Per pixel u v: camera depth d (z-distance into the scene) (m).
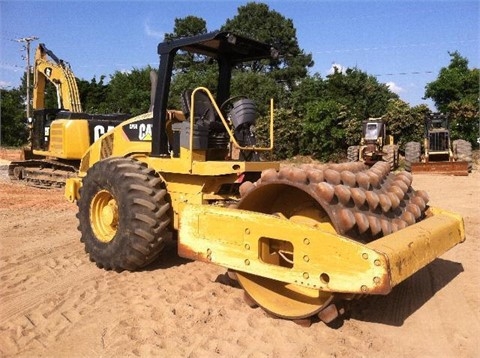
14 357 3.58
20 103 44.12
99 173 5.68
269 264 3.81
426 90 32.88
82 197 5.93
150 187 5.35
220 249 4.08
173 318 4.18
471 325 4.11
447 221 4.48
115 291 4.91
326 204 3.65
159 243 5.36
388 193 4.20
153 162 5.70
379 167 4.69
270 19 48.50
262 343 3.71
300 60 48.41
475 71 31.53
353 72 34.06
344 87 33.25
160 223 5.35
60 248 6.69
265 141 23.23
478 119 29.66
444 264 5.91
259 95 33.81
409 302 4.63
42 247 6.73
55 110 13.10
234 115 5.58
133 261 5.36
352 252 3.34
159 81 5.70
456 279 5.32
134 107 37.94
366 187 4.05
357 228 3.73
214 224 4.12
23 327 4.10
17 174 14.16
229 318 4.17
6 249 6.61
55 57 13.43
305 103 31.00
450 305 4.55
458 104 29.84
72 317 4.29
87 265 5.86
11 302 4.65
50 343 3.80
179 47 5.56
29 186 13.57
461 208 10.05
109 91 43.19
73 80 13.35
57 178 12.58
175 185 5.62
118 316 4.27
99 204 5.85
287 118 27.98
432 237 3.97
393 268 3.26
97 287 5.05
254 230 3.88
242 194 4.26
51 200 11.03
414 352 3.63
